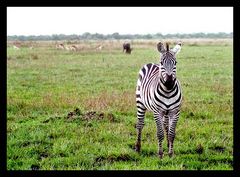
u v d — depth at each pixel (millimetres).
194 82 15398
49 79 16891
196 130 8742
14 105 11164
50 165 6855
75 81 16328
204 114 10133
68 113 9977
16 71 19625
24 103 11430
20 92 13570
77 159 7051
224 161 7074
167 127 7789
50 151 7555
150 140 8219
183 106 10898
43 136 8367
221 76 17188
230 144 7871
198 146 7551
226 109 10609
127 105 11000
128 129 8891
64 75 18250
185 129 8805
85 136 8367
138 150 7512
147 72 7992
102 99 11703
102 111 10383
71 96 12586
